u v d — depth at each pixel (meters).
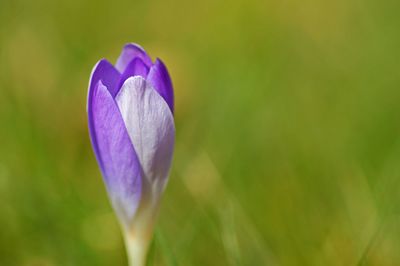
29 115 0.43
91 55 0.54
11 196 0.38
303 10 0.60
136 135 0.26
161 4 0.61
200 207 0.36
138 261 0.27
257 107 0.47
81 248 0.36
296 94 0.49
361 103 0.47
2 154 0.40
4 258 0.37
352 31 0.56
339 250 0.36
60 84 0.48
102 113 0.26
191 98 0.48
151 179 0.26
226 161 0.41
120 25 0.58
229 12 0.60
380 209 0.36
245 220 0.36
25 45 0.52
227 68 0.52
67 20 0.57
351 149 0.42
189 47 0.56
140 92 0.26
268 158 0.42
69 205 0.37
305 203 0.38
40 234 0.37
